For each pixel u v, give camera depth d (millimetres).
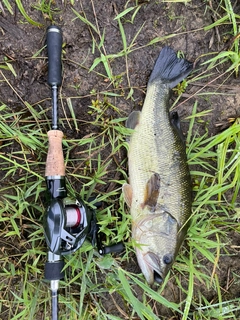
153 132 333
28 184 335
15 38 326
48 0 327
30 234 336
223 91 366
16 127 330
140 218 327
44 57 329
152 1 347
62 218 277
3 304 342
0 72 327
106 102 343
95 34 339
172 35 350
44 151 334
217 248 345
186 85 356
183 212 334
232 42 357
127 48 343
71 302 343
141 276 350
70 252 289
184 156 340
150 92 334
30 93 332
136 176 331
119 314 365
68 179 343
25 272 336
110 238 349
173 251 328
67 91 337
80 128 343
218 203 364
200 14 357
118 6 341
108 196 350
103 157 349
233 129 334
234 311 385
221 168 345
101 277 357
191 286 334
